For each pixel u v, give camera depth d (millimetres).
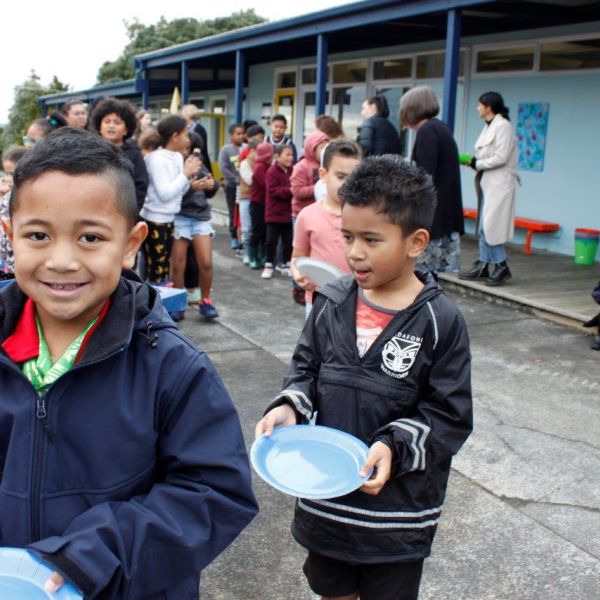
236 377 4957
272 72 16859
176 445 1345
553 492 3461
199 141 6574
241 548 2947
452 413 1841
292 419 1920
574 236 9328
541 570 2844
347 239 1909
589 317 6156
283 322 6418
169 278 6188
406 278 1934
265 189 8430
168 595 1352
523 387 4855
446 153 6410
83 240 1223
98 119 5312
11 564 1163
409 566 1938
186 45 15477
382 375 1884
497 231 7266
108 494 1298
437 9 8367
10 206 1252
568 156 9391
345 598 2043
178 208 5859
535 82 9812
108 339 1288
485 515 3240
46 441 1280
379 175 1839
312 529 1923
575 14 8977
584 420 4332
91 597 1170
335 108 14422
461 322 1889
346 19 10195
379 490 1720
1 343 1316
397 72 12594
